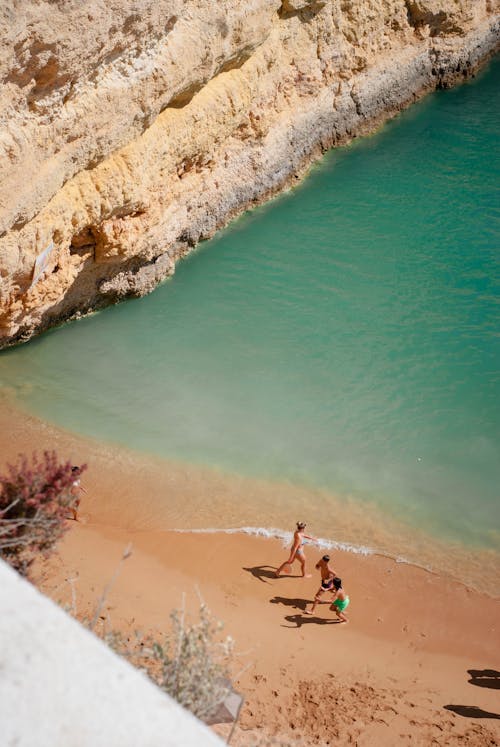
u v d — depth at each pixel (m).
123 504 20.84
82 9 19.44
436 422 24.61
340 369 26.62
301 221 35.34
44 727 4.28
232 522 20.77
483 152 41.41
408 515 21.59
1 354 25.95
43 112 20.47
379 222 35.28
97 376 25.62
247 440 23.61
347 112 41.31
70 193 23.70
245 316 29.06
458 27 47.50
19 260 22.11
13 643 4.62
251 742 12.21
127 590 17.36
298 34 35.91
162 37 23.62
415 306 29.73
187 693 8.50
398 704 15.99
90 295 27.97
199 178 31.12
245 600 18.45
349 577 19.64
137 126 24.77
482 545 20.86
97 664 4.61
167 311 29.11
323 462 23.06
